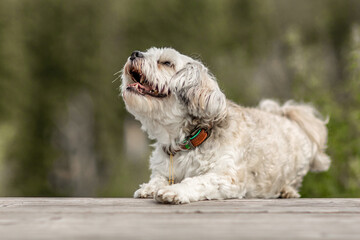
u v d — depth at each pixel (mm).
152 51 6012
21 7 25594
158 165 5723
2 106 23469
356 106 10258
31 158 23203
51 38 26078
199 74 5477
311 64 12094
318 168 7824
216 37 27594
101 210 3625
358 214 3445
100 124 26281
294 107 7723
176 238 2586
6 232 2746
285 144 6633
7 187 21359
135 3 27312
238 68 25953
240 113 6164
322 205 4070
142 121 5797
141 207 3877
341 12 33469
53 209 3701
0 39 24500
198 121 5480
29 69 25141
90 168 27047
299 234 2688
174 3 27312
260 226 2918
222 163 5289
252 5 30703
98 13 26797
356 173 9414
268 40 30062
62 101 26391
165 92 5547
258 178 5992
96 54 26703
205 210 3604
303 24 31234
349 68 10367
